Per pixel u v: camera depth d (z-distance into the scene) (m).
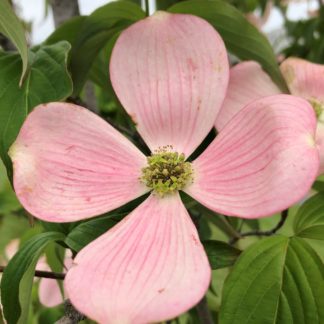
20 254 0.13
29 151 0.13
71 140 0.14
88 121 0.14
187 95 0.14
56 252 0.18
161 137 0.15
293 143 0.11
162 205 0.14
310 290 0.12
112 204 0.13
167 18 0.14
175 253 0.12
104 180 0.14
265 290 0.12
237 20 0.16
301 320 0.12
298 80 0.17
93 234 0.13
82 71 0.16
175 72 0.14
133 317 0.10
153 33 0.14
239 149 0.13
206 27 0.14
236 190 0.13
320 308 0.12
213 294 0.21
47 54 0.14
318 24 0.34
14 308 0.13
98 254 0.12
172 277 0.11
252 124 0.13
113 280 0.11
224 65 0.14
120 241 0.12
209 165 0.14
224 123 0.15
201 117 0.14
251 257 0.13
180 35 0.14
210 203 0.13
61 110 0.13
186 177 0.14
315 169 0.11
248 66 0.16
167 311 0.10
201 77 0.14
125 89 0.15
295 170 0.11
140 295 0.10
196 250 0.11
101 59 0.18
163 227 0.13
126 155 0.14
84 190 0.13
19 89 0.14
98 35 0.16
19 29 0.13
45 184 0.13
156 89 0.15
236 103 0.16
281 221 0.17
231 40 0.16
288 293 0.12
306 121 0.11
